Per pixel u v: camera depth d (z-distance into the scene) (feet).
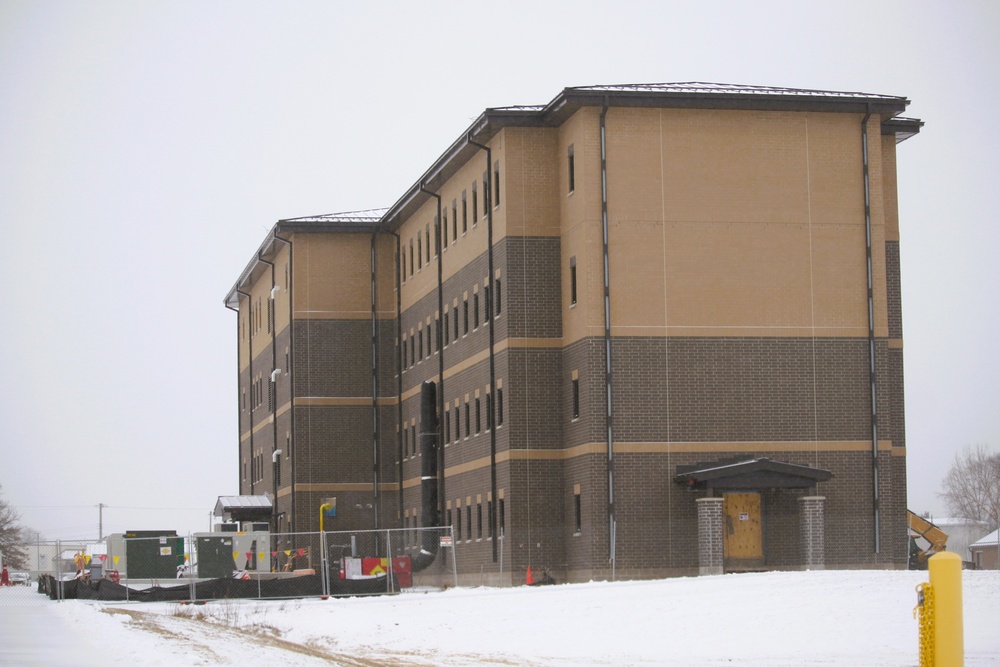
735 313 178.50
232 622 137.69
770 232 179.83
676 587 142.20
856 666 91.71
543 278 187.62
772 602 125.08
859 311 181.16
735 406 177.27
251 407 312.29
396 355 254.47
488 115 187.52
